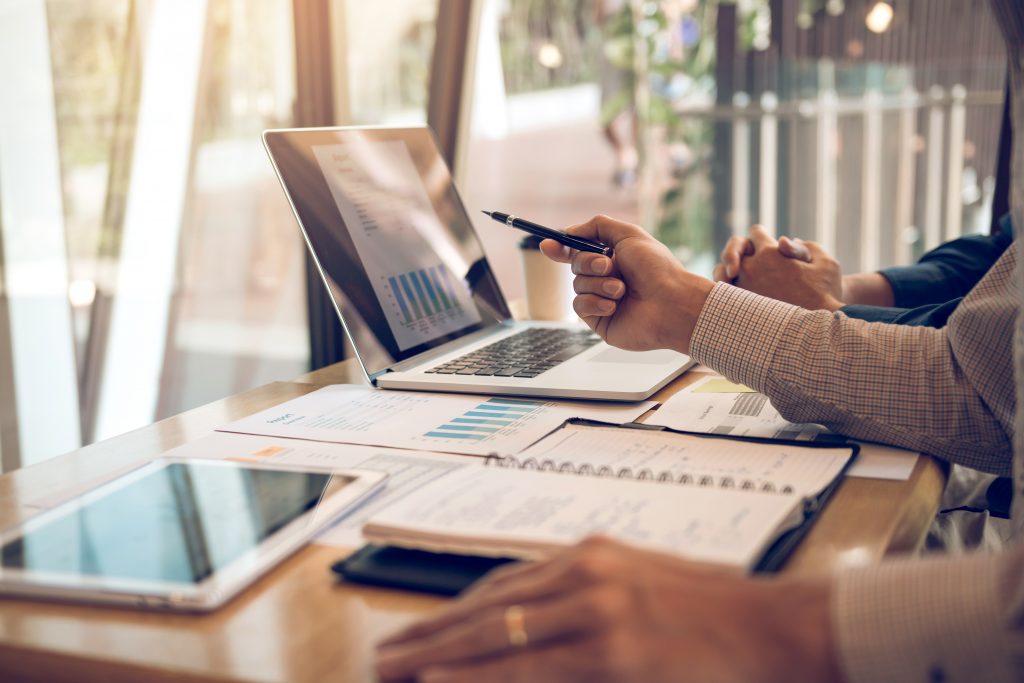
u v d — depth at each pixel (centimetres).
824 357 83
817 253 129
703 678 44
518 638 45
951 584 46
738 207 368
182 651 49
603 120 430
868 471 74
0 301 191
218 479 72
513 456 75
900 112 353
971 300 79
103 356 213
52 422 203
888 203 359
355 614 53
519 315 150
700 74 386
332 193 115
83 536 61
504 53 381
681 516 58
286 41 243
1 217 190
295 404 99
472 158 337
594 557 47
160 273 225
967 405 78
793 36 350
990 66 339
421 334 116
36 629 52
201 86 227
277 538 61
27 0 191
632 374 103
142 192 218
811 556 58
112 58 208
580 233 98
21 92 192
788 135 356
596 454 77
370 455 80
